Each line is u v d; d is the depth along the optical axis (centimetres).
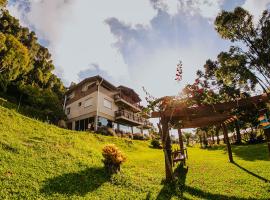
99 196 793
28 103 3597
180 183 1092
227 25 2380
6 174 788
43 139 1396
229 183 1116
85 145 1611
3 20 3994
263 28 2253
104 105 3694
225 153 2509
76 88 4159
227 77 2184
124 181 984
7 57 3025
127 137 3484
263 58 2172
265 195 908
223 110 1141
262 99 1059
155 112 1152
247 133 4119
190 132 5641
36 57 4475
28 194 704
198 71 2953
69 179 880
